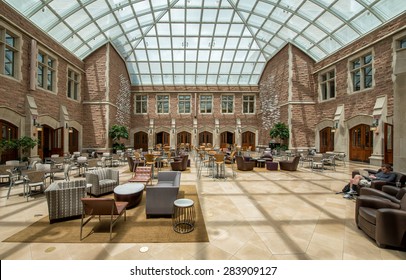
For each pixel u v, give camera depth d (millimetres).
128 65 19219
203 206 4668
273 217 4055
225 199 5184
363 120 10844
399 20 9016
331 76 13609
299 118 14797
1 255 2746
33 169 6539
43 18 9859
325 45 13477
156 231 3455
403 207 3201
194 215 4137
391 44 9375
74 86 13266
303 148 14711
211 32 16422
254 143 21078
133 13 13242
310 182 7059
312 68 14969
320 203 4887
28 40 9172
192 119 20750
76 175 8250
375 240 3049
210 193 5703
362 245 3027
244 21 15141
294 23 13297
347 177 7918
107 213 3227
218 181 7211
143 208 4570
